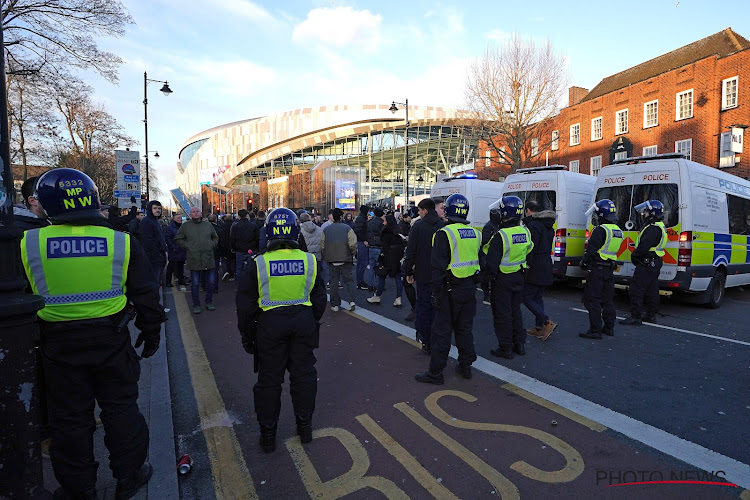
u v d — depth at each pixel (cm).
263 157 7594
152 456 297
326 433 335
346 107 6944
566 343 564
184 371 478
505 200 502
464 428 338
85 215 233
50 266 224
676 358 502
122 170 1480
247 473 286
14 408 196
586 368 469
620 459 294
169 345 574
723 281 824
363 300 861
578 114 3061
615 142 2725
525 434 327
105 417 246
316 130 7194
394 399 393
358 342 570
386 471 284
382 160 6362
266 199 3628
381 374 455
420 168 6378
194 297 759
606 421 346
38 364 242
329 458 301
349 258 752
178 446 322
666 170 756
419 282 516
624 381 432
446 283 422
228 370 481
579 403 380
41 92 1586
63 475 233
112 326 238
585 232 970
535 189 975
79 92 1628
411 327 645
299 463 296
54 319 226
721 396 395
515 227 500
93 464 243
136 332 608
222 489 270
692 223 729
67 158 2878
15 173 2427
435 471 283
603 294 596
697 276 738
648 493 258
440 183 1270
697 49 2536
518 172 1018
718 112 2233
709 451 303
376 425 345
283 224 311
